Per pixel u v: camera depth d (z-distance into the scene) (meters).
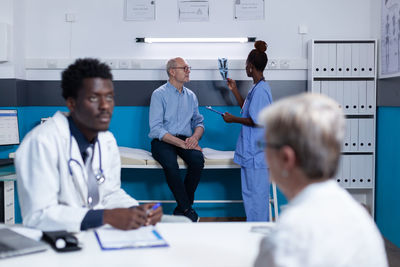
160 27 3.94
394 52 3.30
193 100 3.74
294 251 0.73
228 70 3.92
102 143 1.55
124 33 3.95
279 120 0.80
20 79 3.81
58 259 1.06
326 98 0.82
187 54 3.95
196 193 4.06
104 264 1.03
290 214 0.77
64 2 3.94
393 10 3.32
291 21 3.92
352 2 3.91
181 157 3.60
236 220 4.03
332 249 0.73
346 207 0.78
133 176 4.05
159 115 3.60
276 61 3.88
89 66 1.37
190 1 3.92
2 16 3.67
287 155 0.79
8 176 2.87
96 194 1.50
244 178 3.39
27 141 1.39
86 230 1.30
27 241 1.15
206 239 1.21
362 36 3.93
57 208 1.31
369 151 3.70
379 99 3.66
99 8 3.93
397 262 2.98
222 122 3.97
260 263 0.77
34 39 3.96
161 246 1.15
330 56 3.69
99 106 1.37
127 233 1.26
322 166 0.78
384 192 3.59
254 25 3.93
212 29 3.93
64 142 1.41
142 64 3.90
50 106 3.96
